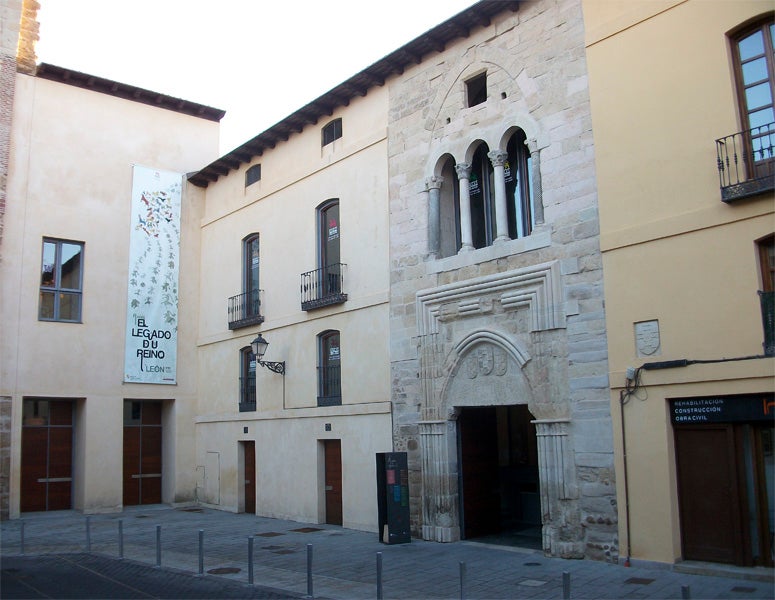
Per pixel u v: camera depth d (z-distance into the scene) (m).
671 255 11.48
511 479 16.73
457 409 14.71
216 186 23.98
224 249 23.12
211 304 23.39
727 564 10.60
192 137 24.78
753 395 10.44
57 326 21.00
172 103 24.28
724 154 11.00
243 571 12.16
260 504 19.94
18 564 13.19
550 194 13.34
